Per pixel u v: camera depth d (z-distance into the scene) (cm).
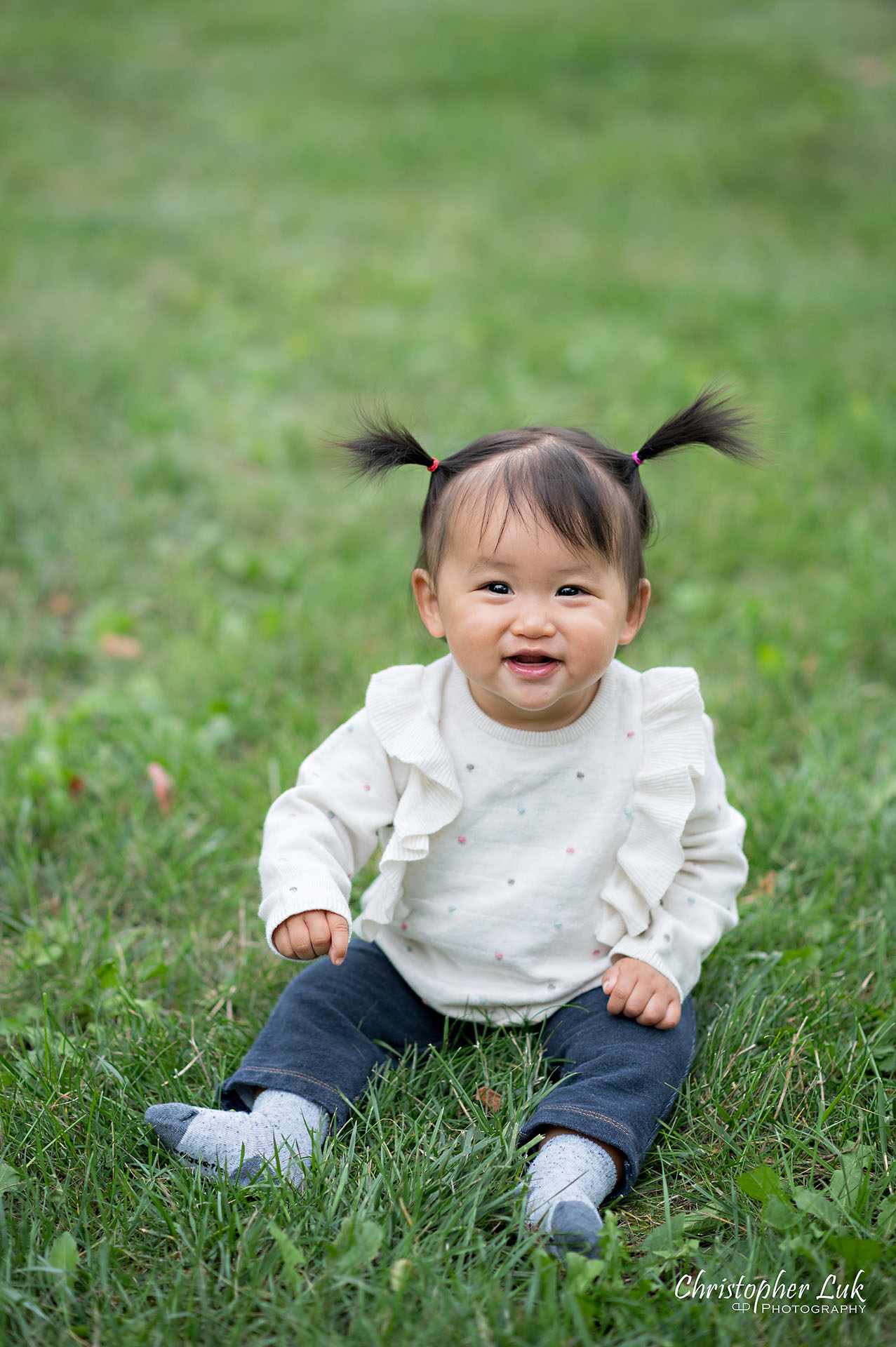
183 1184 178
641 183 996
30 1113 195
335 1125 192
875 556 420
